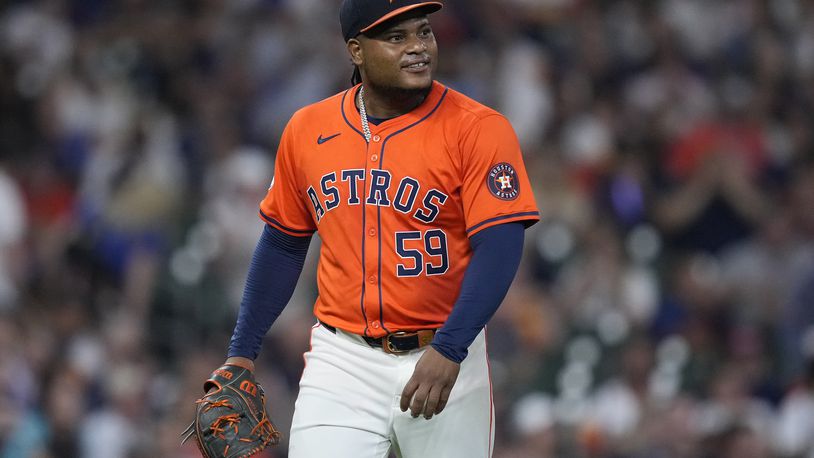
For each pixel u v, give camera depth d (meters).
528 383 33.03
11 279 34.09
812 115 46.91
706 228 39.91
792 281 38.50
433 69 13.23
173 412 30.23
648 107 44.81
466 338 12.73
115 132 39.31
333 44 44.38
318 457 13.49
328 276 13.79
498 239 12.92
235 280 34.44
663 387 33.00
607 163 40.84
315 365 13.91
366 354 13.62
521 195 13.09
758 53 48.41
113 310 33.03
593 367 33.31
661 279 37.50
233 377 13.95
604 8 48.75
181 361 32.16
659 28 48.03
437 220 13.30
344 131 13.61
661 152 42.81
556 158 40.09
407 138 13.34
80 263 34.16
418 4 12.92
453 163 13.17
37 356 30.41
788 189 42.38
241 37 44.31
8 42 43.94
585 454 29.75
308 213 14.17
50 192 38.66
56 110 40.91
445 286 13.48
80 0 45.12
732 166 40.31
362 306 13.48
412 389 12.71
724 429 30.39
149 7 45.06
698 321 35.53
